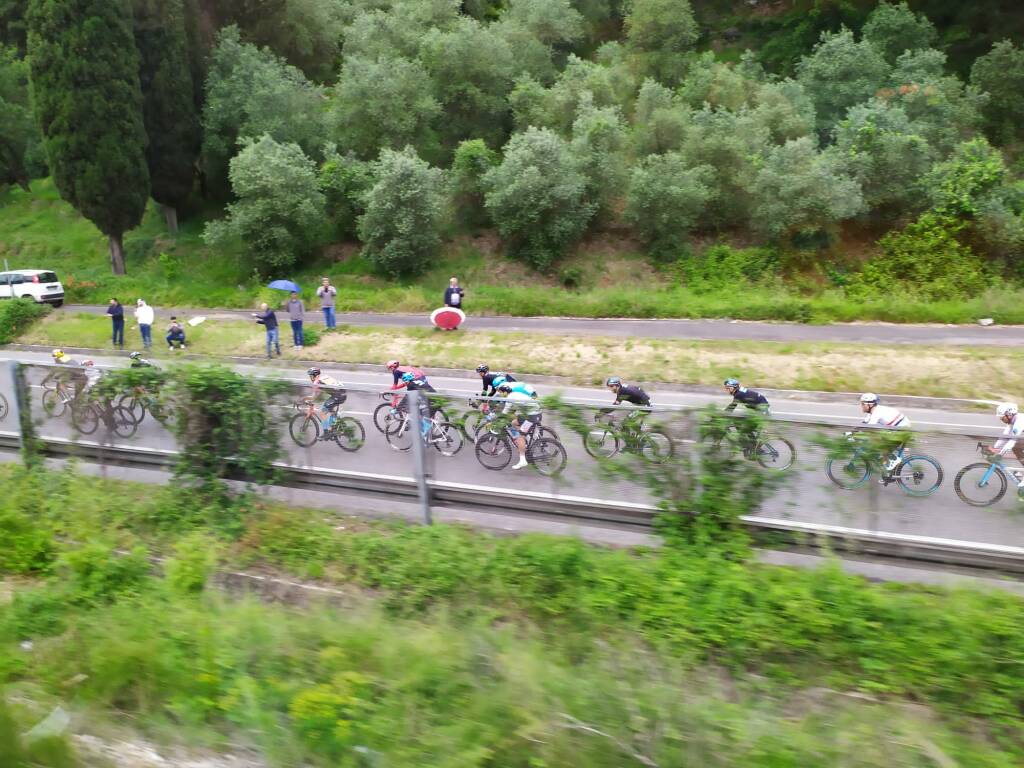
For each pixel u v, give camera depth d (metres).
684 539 8.11
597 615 7.39
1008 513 7.08
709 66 34.16
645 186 26.44
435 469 9.51
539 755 5.01
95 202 28.66
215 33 34.22
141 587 8.17
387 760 5.00
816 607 6.95
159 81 30.27
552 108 31.03
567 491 8.78
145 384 10.30
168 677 6.10
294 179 27.80
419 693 5.73
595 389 17.94
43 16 26.89
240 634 6.69
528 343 20.33
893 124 25.95
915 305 21.39
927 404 15.94
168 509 9.88
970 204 24.05
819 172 24.52
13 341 24.59
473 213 30.25
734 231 28.05
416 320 24.11
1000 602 6.68
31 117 38.19
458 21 34.41
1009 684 6.04
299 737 5.32
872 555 7.59
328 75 40.41
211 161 32.78
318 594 8.35
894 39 33.75
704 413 7.97
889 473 7.39
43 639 7.03
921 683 6.25
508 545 8.37
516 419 8.93
